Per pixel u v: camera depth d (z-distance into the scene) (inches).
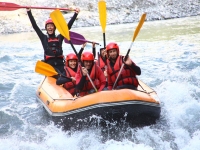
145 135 388.5
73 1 1584.6
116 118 387.2
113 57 433.1
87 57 426.3
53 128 425.4
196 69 679.1
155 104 406.3
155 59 787.4
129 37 1125.1
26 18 1459.2
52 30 565.9
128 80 435.5
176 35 1107.3
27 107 518.9
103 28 511.2
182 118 438.6
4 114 479.8
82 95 439.8
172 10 1686.8
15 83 646.5
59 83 489.4
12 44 1083.9
